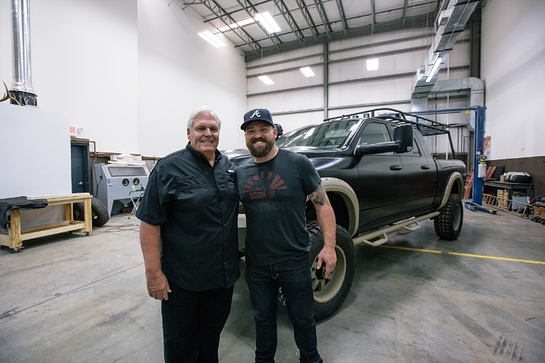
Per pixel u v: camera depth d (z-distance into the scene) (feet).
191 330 4.50
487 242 13.92
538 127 21.95
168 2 33.19
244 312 7.22
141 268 10.32
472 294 7.99
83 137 22.77
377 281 9.09
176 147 34.42
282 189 4.50
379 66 40.01
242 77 48.37
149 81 30.71
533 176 22.53
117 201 23.11
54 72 20.88
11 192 13.85
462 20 23.18
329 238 4.74
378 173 8.79
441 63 28.81
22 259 11.38
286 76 46.19
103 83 24.31
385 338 5.88
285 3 34.91
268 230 4.51
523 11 24.08
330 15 37.63
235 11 36.68
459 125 35.70
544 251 12.25
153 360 5.27
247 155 7.45
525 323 6.40
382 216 9.36
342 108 42.27
